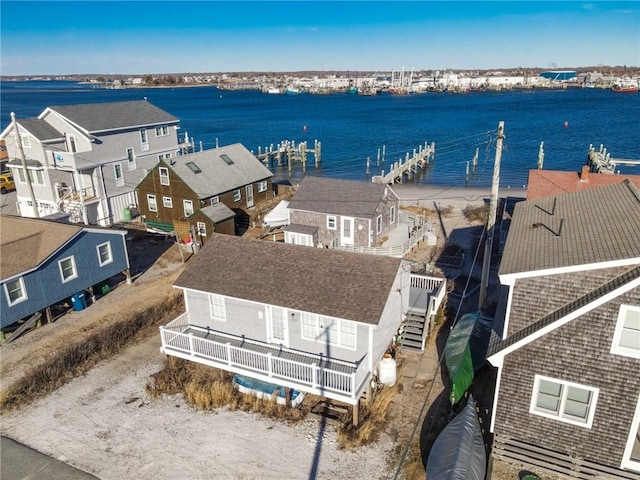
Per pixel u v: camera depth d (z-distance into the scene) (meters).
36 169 40.94
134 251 36.31
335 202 34.31
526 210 20.75
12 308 23.45
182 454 16.53
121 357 22.50
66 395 19.83
